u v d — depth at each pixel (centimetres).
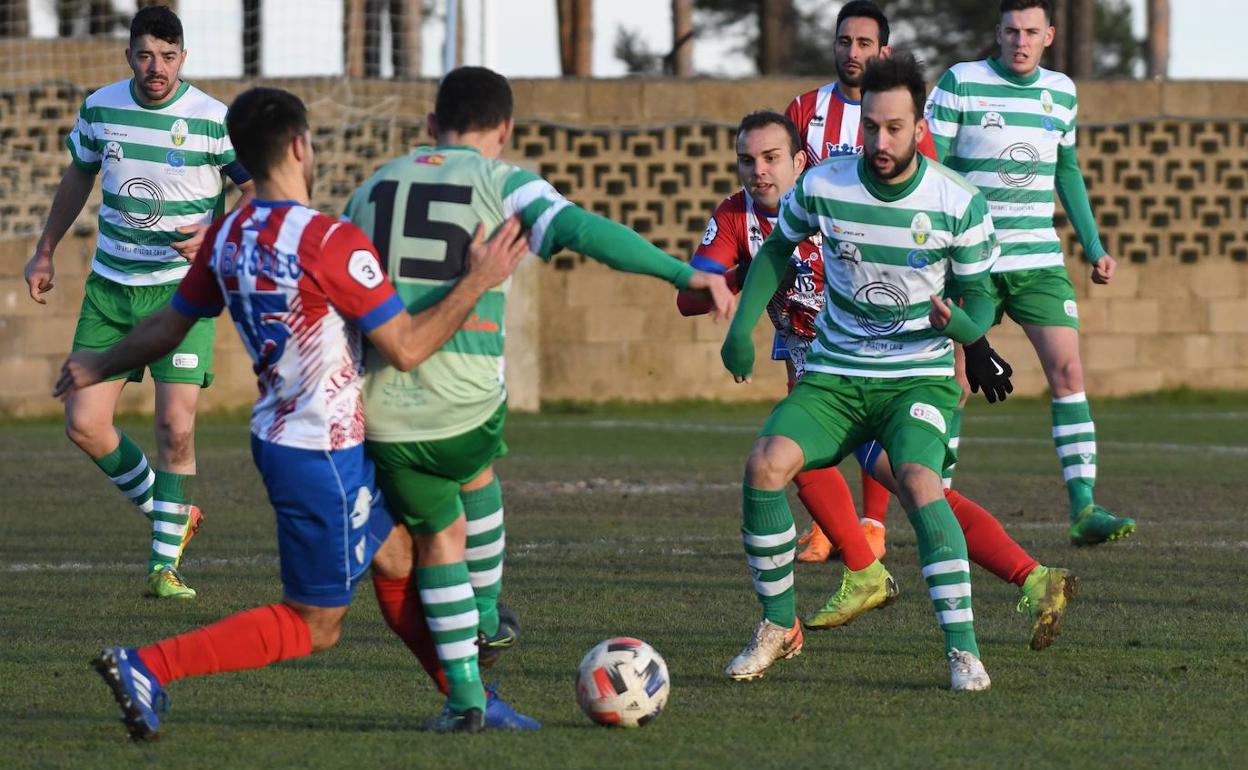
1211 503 3681
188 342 2538
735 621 2228
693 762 1459
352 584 1535
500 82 1639
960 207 1833
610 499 3831
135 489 2658
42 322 6425
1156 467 4509
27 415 6425
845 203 1862
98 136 2641
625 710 1598
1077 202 3073
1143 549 2938
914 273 1855
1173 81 7206
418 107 6775
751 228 2245
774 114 2191
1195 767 1448
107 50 6569
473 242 1530
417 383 1528
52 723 1627
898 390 1892
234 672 1900
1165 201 7225
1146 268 7231
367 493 1519
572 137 6900
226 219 1527
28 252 6431
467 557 1697
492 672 1906
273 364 1484
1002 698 1750
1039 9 2942
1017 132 2961
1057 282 3017
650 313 7006
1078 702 1727
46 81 6500
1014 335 7281
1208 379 7300
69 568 2772
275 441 1489
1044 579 1934
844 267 1883
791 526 1881
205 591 2512
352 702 1741
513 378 6869
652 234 6944
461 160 1577
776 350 2536
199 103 2639
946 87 2997
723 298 1511
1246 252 7275
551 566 2742
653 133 6938
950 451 1973
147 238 2644
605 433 5825
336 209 6694
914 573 2695
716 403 7056
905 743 1538
